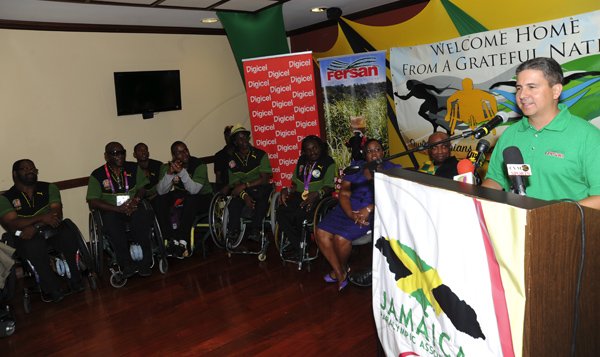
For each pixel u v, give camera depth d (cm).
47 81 518
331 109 537
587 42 355
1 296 363
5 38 490
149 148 596
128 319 359
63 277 420
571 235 102
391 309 154
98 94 552
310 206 418
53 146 526
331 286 385
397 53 493
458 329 119
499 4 404
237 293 388
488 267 108
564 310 105
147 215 436
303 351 293
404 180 138
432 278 127
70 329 350
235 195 466
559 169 175
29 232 390
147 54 584
